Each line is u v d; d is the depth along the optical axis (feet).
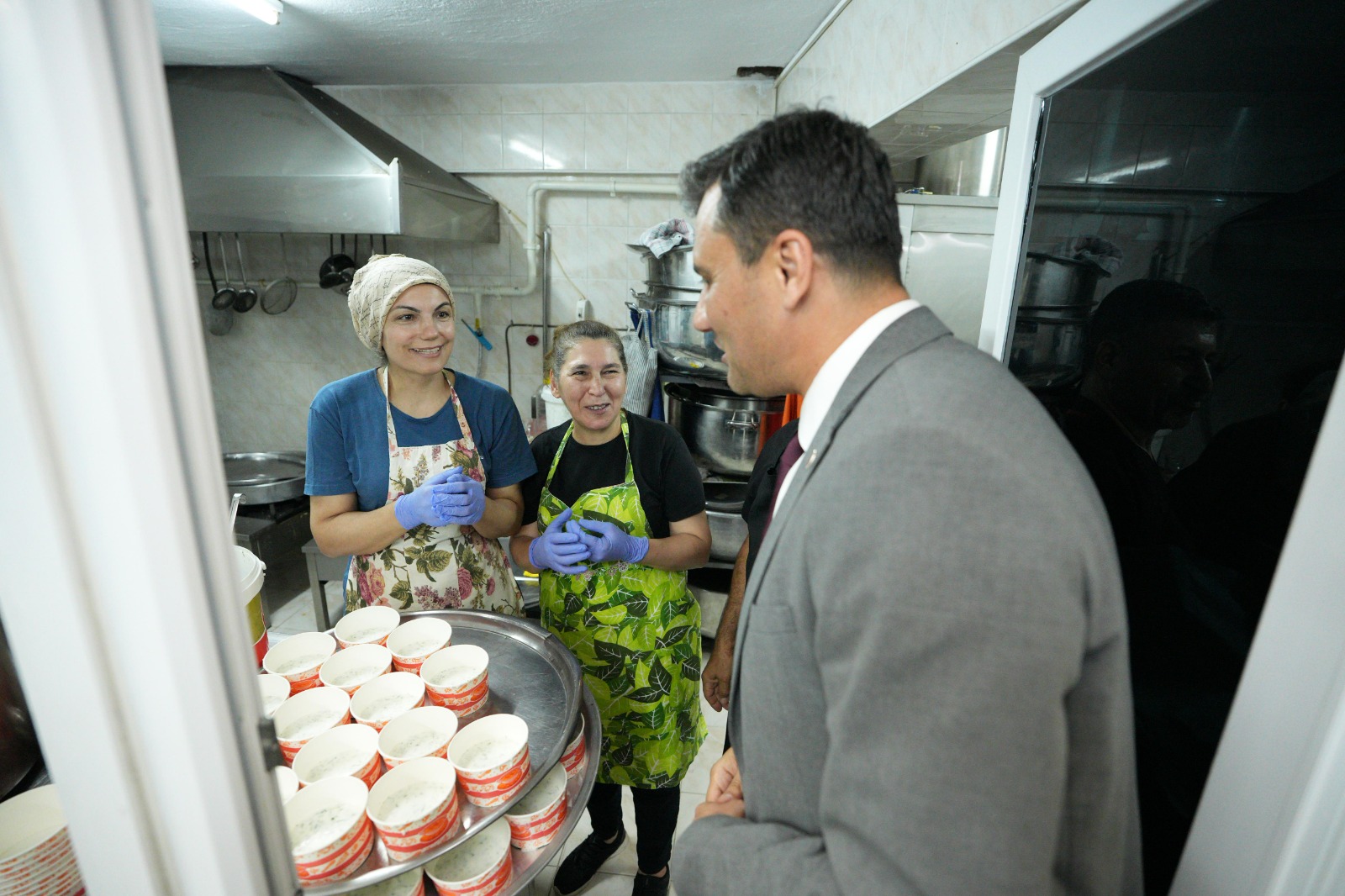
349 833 2.10
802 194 1.61
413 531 4.06
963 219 4.71
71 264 0.82
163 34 6.91
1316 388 1.54
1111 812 1.35
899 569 1.24
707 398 6.68
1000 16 3.52
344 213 7.09
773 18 6.48
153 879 1.09
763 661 1.66
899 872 1.25
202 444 0.98
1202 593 1.92
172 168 0.88
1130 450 2.21
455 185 8.45
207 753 1.04
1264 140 1.63
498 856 2.36
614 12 6.29
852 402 1.58
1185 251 1.95
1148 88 2.03
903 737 1.24
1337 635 1.36
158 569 0.94
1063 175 2.54
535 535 4.51
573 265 9.54
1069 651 1.20
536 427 8.48
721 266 1.80
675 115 8.86
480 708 2.98
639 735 4.19
